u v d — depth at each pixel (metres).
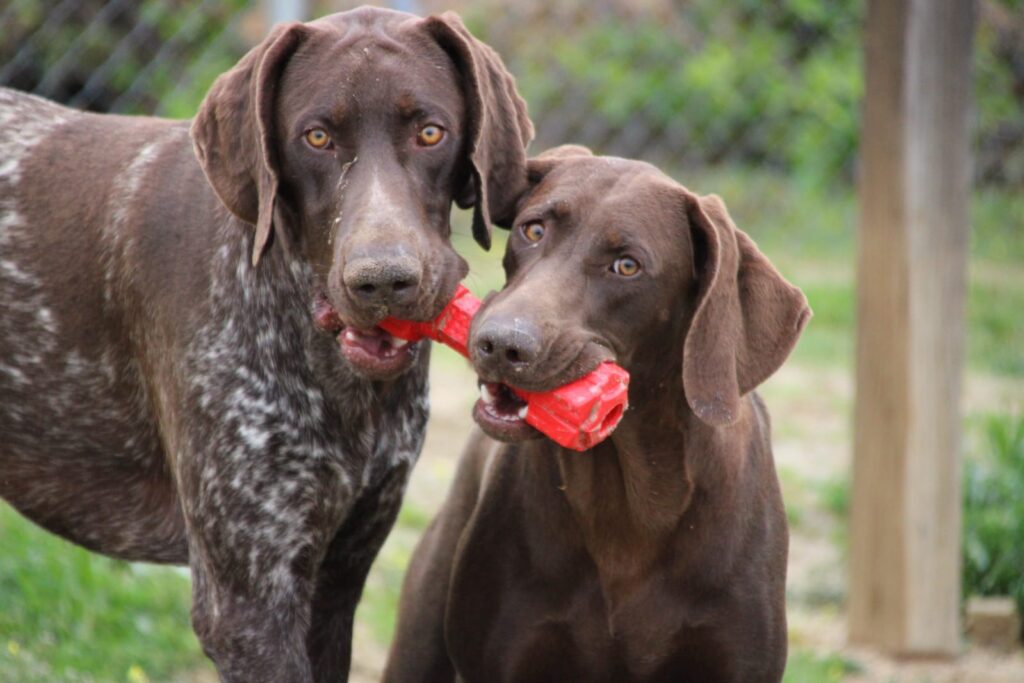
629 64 20.42
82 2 13.71
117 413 8.43
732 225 7.64
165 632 10.60
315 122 7.25
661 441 7.77
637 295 7.36
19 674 9.49
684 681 8.23
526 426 7.08
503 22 19.33
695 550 7.91
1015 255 21.53
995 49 21.52
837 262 21.12
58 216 8.37
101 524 8.68
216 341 7.82
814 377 17.55
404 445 8.36
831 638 11.78
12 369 8.48
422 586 8.93
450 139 7.38
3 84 13.21
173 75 14.23
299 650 7.98
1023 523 12.23
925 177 10.97
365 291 6.76
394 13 7.62
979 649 11.68
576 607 8.04
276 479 7.90
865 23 11.16
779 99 21.62
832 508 13.73
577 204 7.39
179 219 8.03
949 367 11.20
